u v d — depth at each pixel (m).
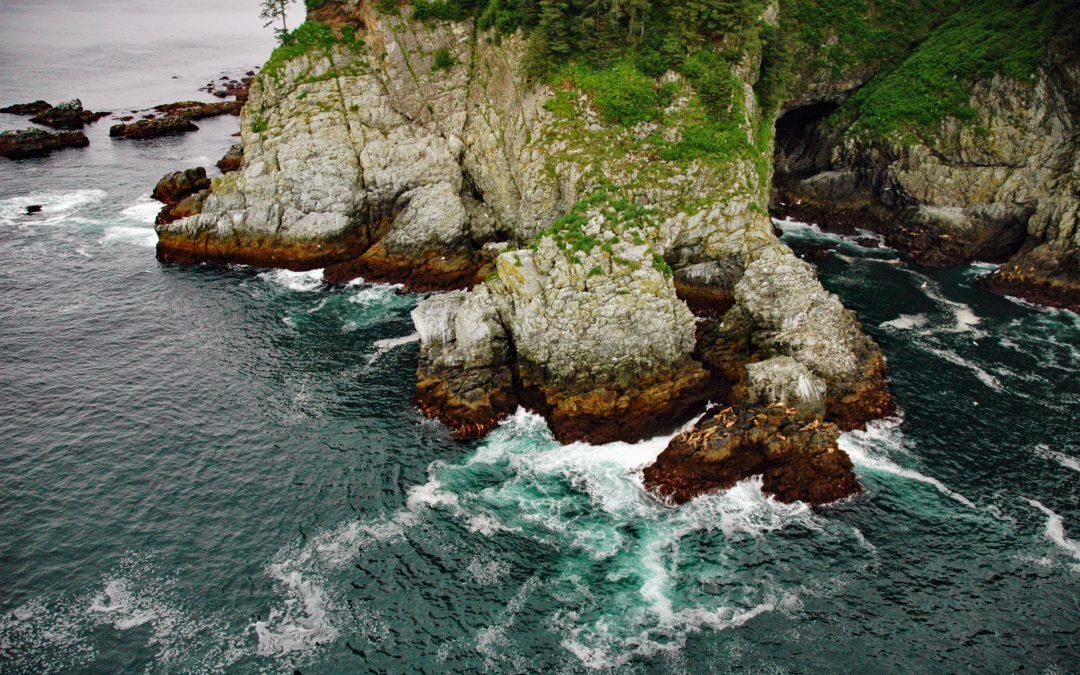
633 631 34.12
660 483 42.28
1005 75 75.56
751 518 40.34
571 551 38.69
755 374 45.72
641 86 65.38
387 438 47.28
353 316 63.53
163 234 73.75
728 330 53.75
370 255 71.06
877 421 47.75
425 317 51.69
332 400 51.34
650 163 63.59
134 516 40.69
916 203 79.75
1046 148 71.88
